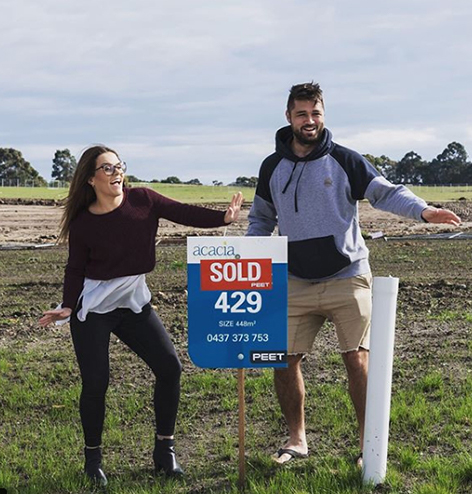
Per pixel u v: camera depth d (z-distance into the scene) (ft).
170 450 18.78
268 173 19.13
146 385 25.99
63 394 24.61
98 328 18.17
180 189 257.96
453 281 45.44
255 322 17.30
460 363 26.94
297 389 19.39
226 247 17.21
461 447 19.67
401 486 17.39
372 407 17.31
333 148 18.61
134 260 18.21
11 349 30.50
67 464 19.51
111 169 17.93
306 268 18.65
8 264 58.23
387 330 17.17
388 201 18.35
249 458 19.49
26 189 243.81
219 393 24.68
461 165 398.42
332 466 18.69
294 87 18.54
